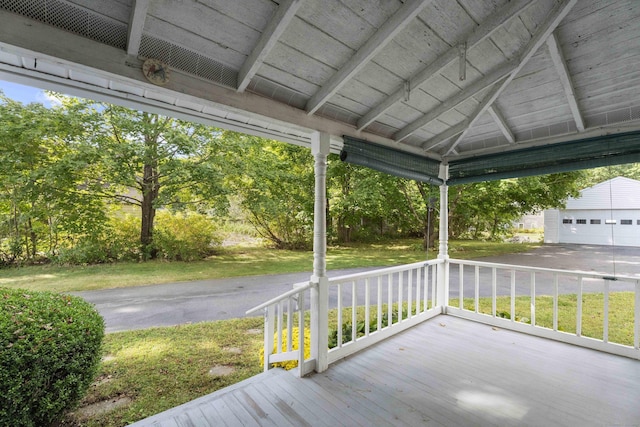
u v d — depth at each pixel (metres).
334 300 5.57
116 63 1.51
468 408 2.03
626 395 2.18
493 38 1.99
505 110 2.88
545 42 2.00
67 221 7.15
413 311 4.27
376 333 3.11
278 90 2.17
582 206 13.29
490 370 2.54
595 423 1.88
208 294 5.52
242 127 2.45
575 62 2.17
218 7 1.49
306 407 2.03
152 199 8.48
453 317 3.87
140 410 2.31
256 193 8.88
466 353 2.86
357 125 2.79
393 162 3.15
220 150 8.16
